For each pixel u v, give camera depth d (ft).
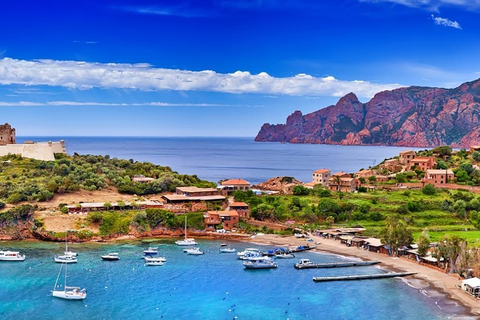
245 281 534.37
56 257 591.78
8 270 552.82
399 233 651.66
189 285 516.32
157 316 433.48
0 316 425.69
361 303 474.90
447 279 553.23
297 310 454.40
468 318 440.86
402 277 560.20
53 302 460.14
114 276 540.52
